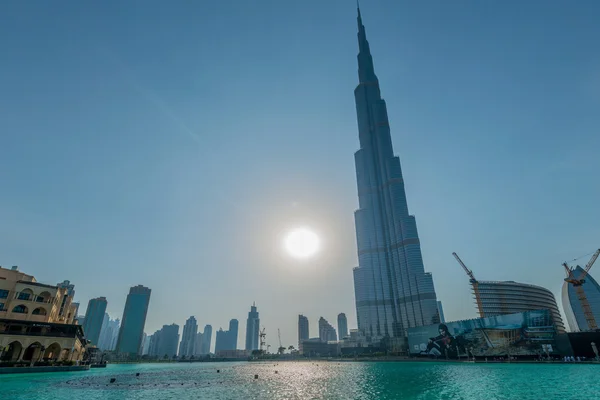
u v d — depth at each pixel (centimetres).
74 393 4769
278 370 12662
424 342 14775
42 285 9444
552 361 9512
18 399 4116
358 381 6738
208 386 6169
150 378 8269
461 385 5225
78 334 9944
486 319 12075
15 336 7988
